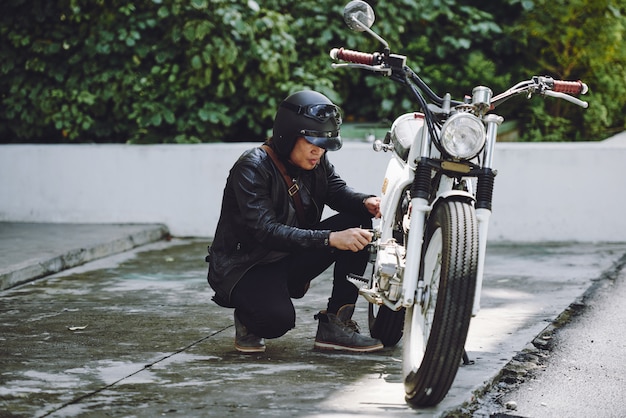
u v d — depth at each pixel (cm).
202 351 505
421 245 407
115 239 801
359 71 1045
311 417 395
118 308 607
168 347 513
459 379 446
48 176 883
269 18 944
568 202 807
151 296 641
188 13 919
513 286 659
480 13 1065
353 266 498
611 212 803
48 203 884
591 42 1045
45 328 556
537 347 520
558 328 557
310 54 1020
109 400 420
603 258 749
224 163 858
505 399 435
